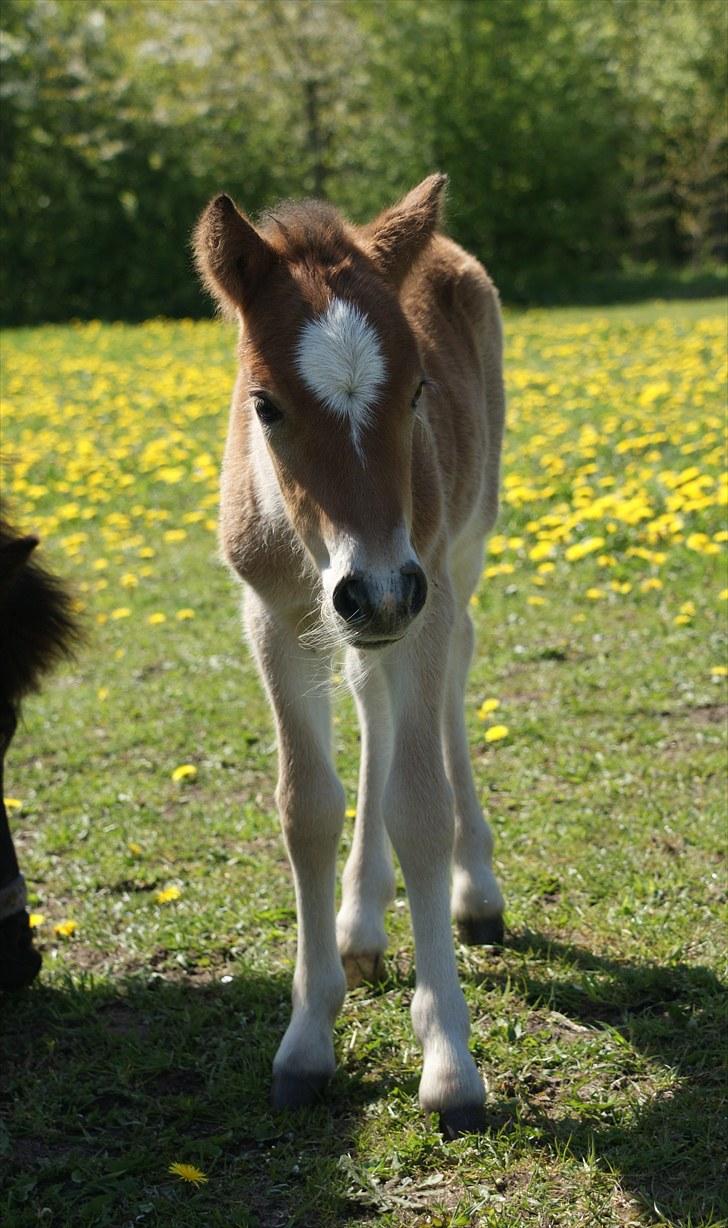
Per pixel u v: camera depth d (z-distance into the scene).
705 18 34.91
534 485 8.20
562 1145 2.74
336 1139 2.85
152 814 4.71
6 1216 2.67
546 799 4.48
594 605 6.36
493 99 28.11
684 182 35.81
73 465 9.93
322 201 3.12
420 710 3.00
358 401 2.51
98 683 6.10
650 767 4.61
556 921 3.71
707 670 5.39
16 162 28.45
